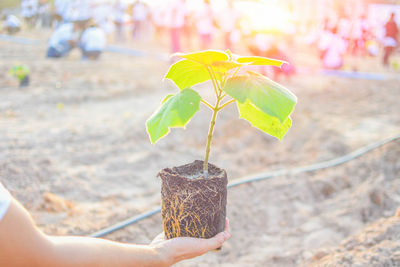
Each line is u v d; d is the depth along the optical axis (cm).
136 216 322
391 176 412
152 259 109
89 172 404
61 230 293
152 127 117
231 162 462
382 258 213
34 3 1680
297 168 434
